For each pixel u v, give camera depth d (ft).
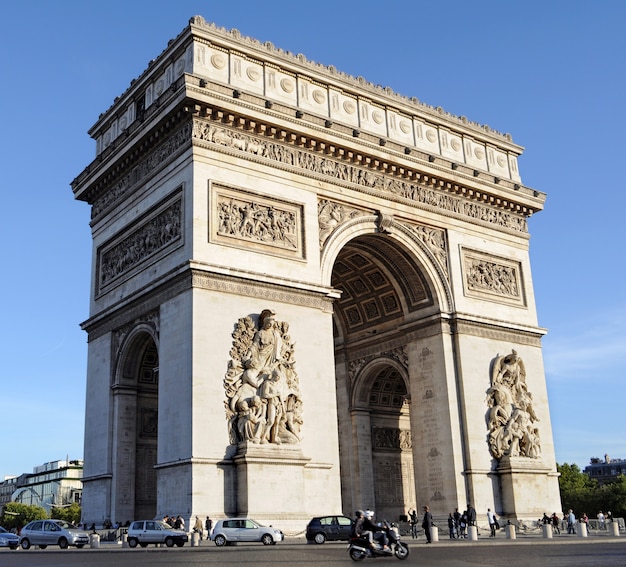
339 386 299.79
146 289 225.97
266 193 229.45
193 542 183.93
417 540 222.28
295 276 228.43
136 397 242.17
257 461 200.03
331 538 192.03
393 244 263.08
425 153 268.62
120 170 254.68
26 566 131.75
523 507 256.73
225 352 208.54
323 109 252.62
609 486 637.71
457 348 263.49
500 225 294.25
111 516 229.66
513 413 268.21
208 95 220.02
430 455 258.98
